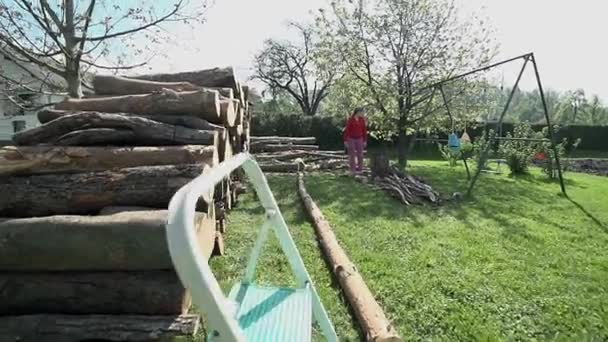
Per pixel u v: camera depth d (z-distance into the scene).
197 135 3.46
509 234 5.16
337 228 5.34
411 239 4.85
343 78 14.41
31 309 2.47
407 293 3.27
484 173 11.70
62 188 2.82
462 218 6.06
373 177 9.42
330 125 21.44
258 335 1.41
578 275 3.77
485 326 2.79
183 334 2.35
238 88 6.18
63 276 2.48
